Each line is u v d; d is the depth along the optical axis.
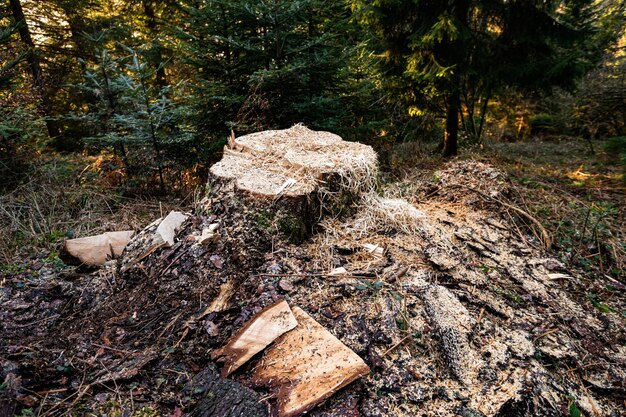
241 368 1.71
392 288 2.04
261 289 2.06
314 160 2.79
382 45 5.75
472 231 2.80
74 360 1.85
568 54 5.13
